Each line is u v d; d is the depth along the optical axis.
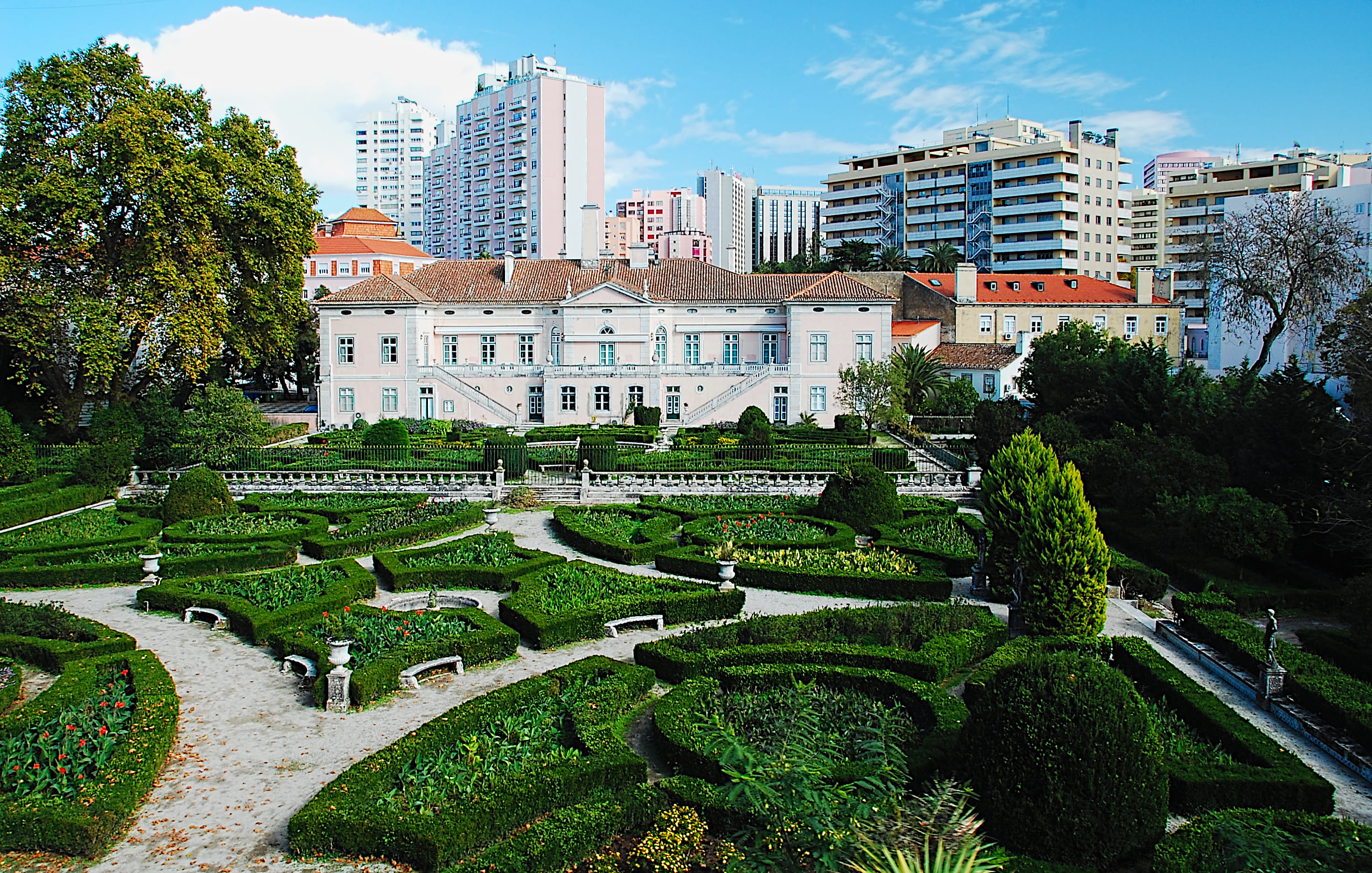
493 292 64.69
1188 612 20.44
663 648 17.75
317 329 76.31
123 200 45.75
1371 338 28.81
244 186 48.19
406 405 61.81
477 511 32.50
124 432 43.88
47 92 43.94
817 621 18.92
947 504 34.22
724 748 12.97
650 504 34.22
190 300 46.31
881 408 53.62
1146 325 78.00
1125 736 10.70
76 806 11.78
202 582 23.34
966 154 118.75
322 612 20.61
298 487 39.06
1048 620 18.80
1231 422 29.83
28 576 24.41
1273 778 12.35
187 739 15.08
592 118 151.25
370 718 15.96
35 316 44.06
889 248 104.44
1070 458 33.59
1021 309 76.88
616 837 11.71
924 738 13.78
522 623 19.89
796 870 9.41
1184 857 10.24
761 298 63.34
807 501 33.69
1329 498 25.28
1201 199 108.88
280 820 12.52
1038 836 10.67
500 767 13.20
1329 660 18.62
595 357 63.22
